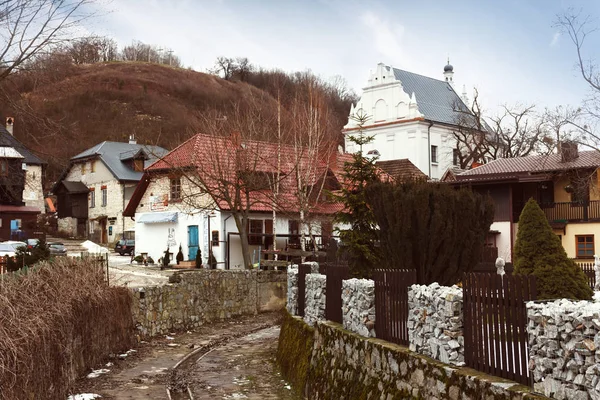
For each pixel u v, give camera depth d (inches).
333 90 3745.1
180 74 4931.1
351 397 452.4
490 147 2842.0
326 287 585.6
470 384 321.1
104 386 607.5
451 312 352.8
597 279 779.4
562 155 1555.1
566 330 267.3
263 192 1456.7
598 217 1483.8
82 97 3791.8
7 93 836.0
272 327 1052.5
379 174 731.4
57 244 1802.4
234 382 648.4
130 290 855.7
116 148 2691.9
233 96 4795.8
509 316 313.7
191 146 1592.0
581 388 258.7
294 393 592.1
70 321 578.2
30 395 425.4
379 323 457.7
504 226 1509.6
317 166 1422.2
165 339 911.7
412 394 374.6
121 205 2486.5
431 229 534.0
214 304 1106.1
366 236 676.7
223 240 1539.1
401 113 2773.1
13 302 468.8
